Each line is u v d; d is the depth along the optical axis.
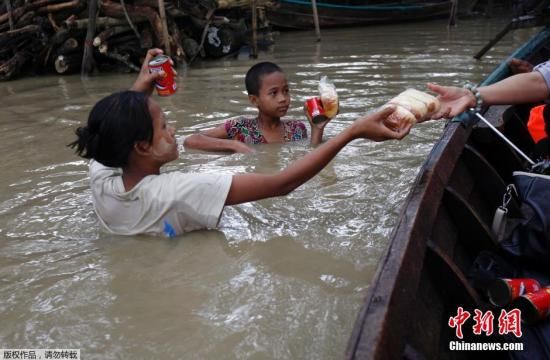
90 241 2.62
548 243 2.23
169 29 8.26
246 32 9.06
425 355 1.70
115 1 8.21
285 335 1.89
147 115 2.48
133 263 2.40
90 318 2.02
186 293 2.15
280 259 2.38
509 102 2.49
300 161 2.47
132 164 2.59
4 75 7.81
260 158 3.71
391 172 3.31
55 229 2.75
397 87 5.61
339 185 3.14
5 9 8.42
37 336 1.93
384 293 1.60
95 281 2.26
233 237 2.60
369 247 2.45
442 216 2.42
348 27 12.44
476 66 6.65
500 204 2.88
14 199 3.14
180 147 3.96
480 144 3.28
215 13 9.28
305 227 2.66
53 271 2.35
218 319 1.99
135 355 1.83
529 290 2.06
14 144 4.29
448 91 2.49
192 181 2.54
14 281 2.28
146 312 2.04
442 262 2.00
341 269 2.28
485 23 11.98
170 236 2.62
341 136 2.38
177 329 1.94
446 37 9.86
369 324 1.49
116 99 2.48
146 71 3.18
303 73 6.75
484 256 2.38
